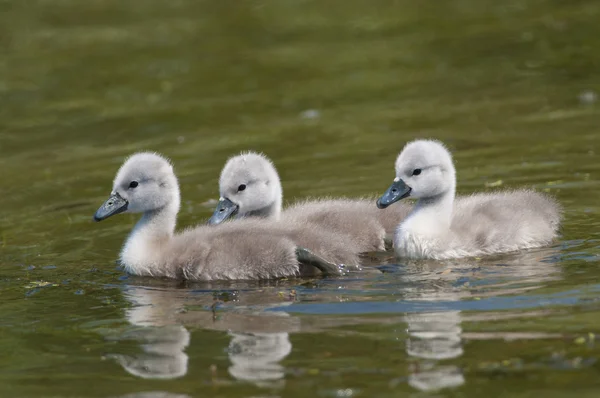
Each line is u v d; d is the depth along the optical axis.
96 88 26.06
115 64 27.86
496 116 21.78
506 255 13.95
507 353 10.33
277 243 13.52
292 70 26.84
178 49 29.11
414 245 14.16
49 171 20.02
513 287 12.27
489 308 11.55
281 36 30.09
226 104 24.28
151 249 14.27
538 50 26.92
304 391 9.75
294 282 13.30
